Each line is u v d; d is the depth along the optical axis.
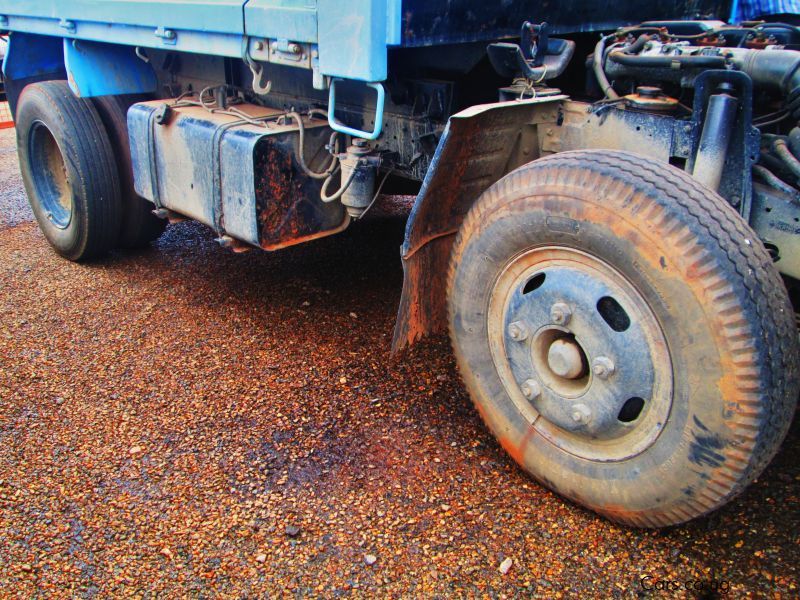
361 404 3.17
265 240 3.33
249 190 3.24
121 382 3.39
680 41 2.77
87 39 3.98
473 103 3.20
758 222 2.38
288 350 3.64
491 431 2.74
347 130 2.84
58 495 2.66
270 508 2.56
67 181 4.61
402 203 5.95
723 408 2.01
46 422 3.10
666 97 2.53
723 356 1.98
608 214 2.13
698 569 2.25
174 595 2.22
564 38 3.37
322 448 2.88
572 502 2.54
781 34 2.91
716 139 2.27
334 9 2.63
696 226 2.00
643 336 2.14
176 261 4.86
